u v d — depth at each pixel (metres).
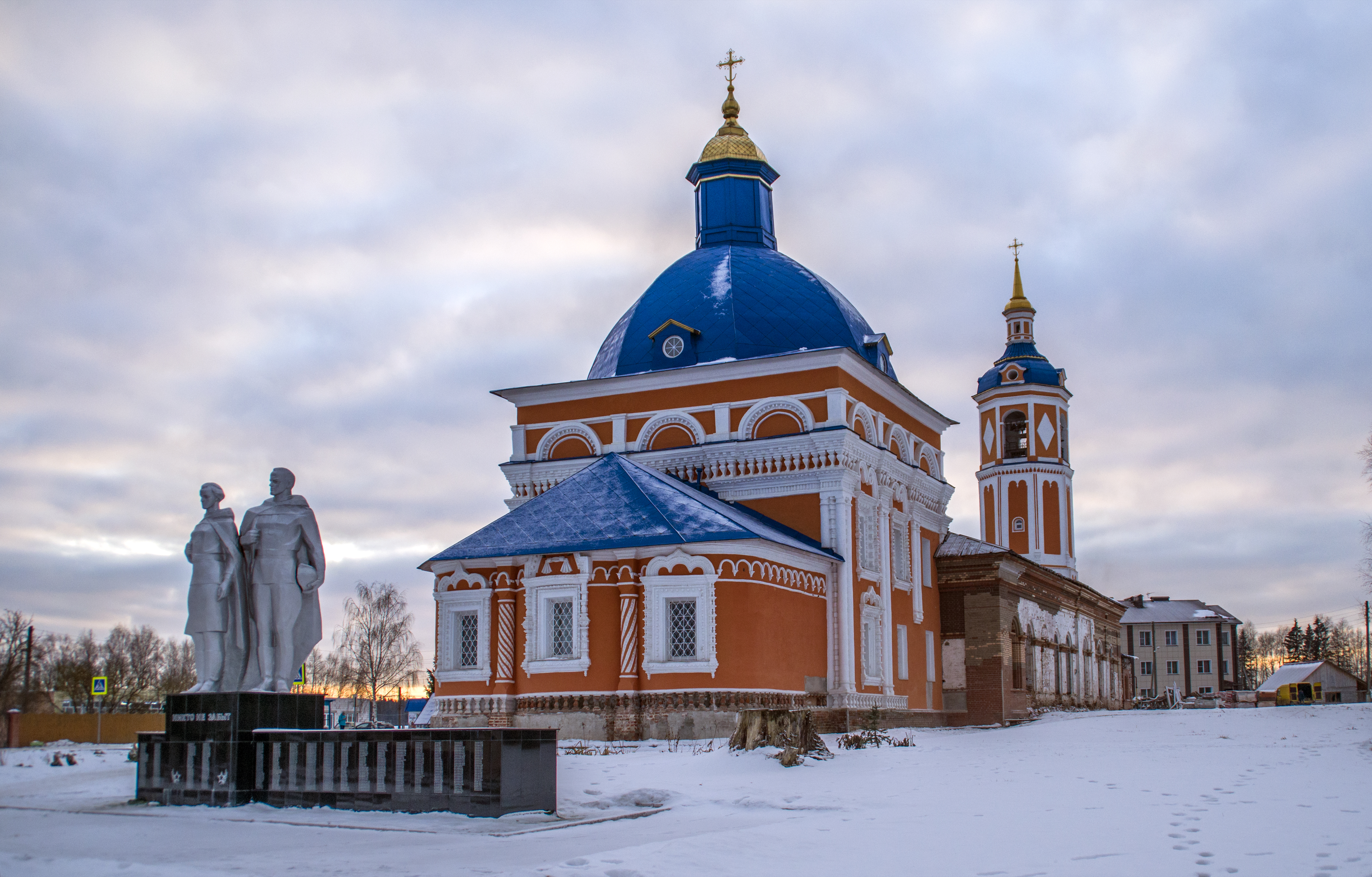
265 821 16.08
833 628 36.59
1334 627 146.62
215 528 19.64
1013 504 65.38
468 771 16.47
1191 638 115.00
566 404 42.12
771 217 49.53
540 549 33.03
